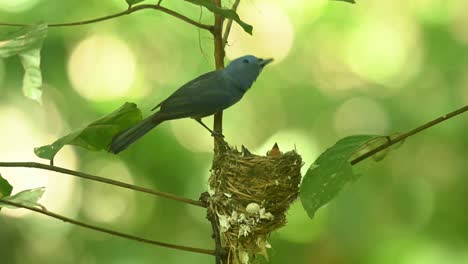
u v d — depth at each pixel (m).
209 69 13.02
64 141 5.61
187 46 13.04
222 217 6.46
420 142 13.48
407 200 13.36
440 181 13.48
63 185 13.56
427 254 13.30
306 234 13.05
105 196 13.54
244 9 13.86
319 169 5.34
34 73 6.09
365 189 13.09
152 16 12.63
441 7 13.93
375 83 13.91
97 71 12.95
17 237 13.54
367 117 13.66
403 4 14.02
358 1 13.89
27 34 6.02
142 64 13.13
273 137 13.48
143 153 12.89
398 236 13.29
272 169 6.63
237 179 6.55
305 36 13.93
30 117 12.77
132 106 6.14
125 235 5.61
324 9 13.79
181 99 6.51
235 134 13.66
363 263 12.95
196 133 13.00
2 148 12.98
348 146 5.39
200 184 12.86
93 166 13.50
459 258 13.32
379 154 6.17
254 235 6.53
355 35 13.98
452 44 13.73
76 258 13.52
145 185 13.16
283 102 13.84
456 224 13.46
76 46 12.82
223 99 6.59
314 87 13.84
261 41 13.93
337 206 12.89
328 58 13.98
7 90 12.43
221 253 6.27
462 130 13.36
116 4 12.68
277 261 12.98
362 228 12.91
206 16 12.54
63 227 13.63
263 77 13.87
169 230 13.62
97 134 6.26
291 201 6.78
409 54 13.98
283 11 13.86
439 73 13.64
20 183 13.37
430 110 13.48
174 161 12.88
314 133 13.64
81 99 12.98
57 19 12.45
